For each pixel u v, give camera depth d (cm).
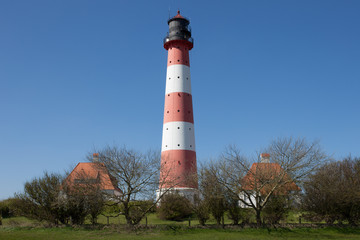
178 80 6250
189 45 6538
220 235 3158
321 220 3747
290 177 3472
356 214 3681
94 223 3706
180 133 6003
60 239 2836
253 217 3709
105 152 3562
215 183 3553
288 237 3122
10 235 3019
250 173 3628
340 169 4147
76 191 3503
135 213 3547
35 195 3562
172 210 4428
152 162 3631
